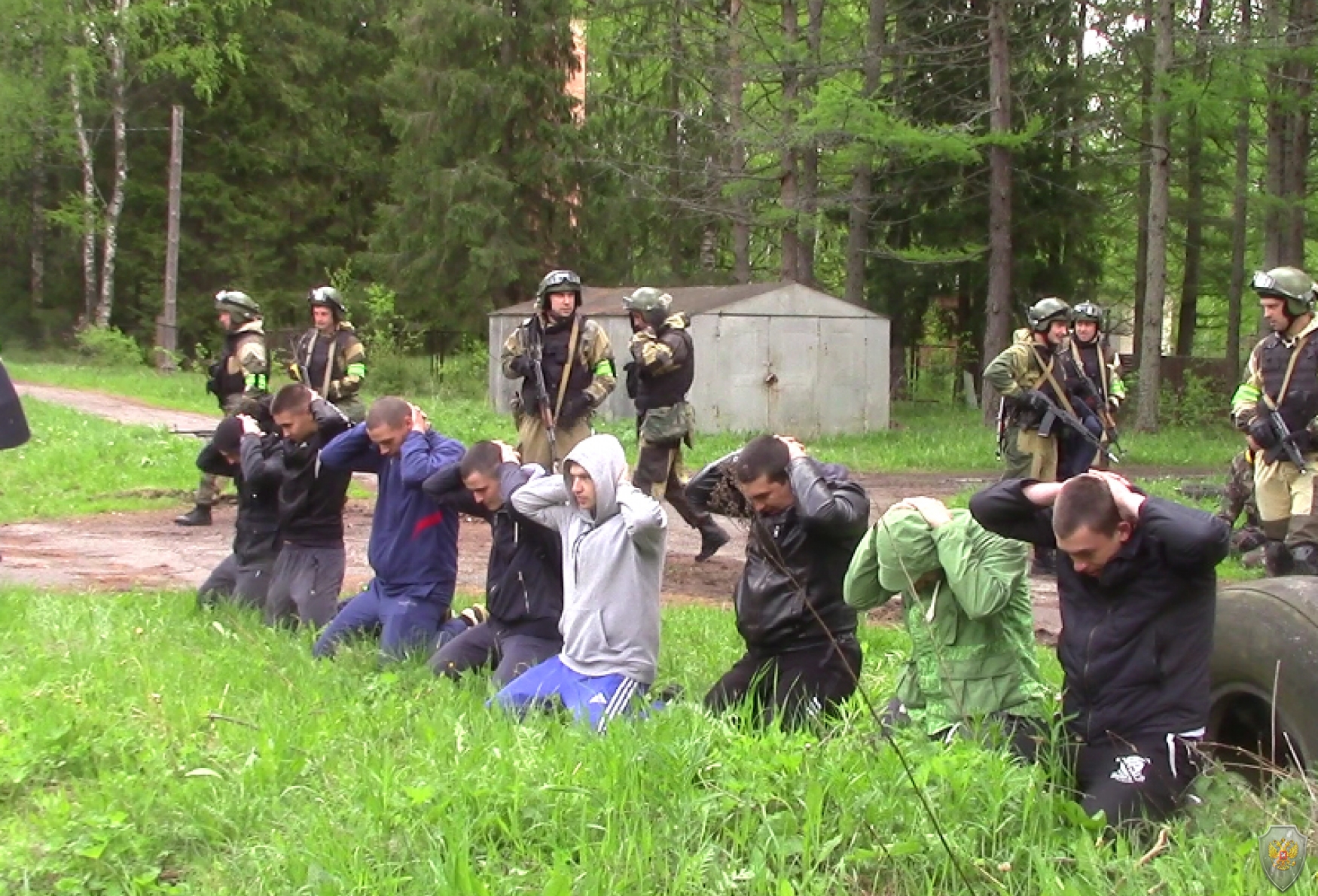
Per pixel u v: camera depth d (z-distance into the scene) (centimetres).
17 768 519
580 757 500
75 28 4062
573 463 620
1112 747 490
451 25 3759
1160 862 422
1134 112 2978
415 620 751
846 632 605
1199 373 3281
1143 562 480
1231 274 3288
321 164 4650
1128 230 3591
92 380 3150
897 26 3266
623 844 425
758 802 450
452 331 4009
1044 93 3219
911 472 1997
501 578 697
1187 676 484
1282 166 2770
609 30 3947
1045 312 1154
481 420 2328
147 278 4572
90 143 4372
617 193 3878
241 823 474
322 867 424
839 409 2612
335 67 4697
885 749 493
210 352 4462
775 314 2547
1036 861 420
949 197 3406
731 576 1098
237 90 4541
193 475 1541
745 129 2934
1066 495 478
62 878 435
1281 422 895
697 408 2494
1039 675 548
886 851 418
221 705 611
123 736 558
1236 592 528
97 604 845
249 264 4541
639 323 1117
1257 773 518
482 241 3772
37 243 4562
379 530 766
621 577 620
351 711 602
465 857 411
